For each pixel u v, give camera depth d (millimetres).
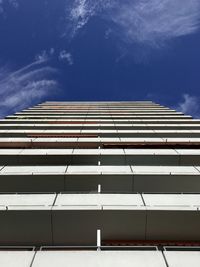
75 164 14148
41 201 9547
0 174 11438
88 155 14234
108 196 10008
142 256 6871
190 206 9125
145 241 8609
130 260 6715
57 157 14195
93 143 17281
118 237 8664
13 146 17016
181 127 23266
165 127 23234
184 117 30141
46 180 11383
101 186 11336
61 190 11320
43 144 17172
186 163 14039
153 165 14062
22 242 8547
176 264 6547
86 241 8609
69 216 8727
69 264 6578
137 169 12367
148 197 9938
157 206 9109
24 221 8648
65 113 34125
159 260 6727
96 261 6688
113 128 23250
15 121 26719
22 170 12211
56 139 17938
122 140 17750
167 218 8734
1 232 8570
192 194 10289
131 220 8727
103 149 15531
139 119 28969
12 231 8578
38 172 11797
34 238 8586
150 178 11375
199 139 18062
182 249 7691
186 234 8672
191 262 6617
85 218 8727
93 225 8695
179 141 17500
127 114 33219
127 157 14227
